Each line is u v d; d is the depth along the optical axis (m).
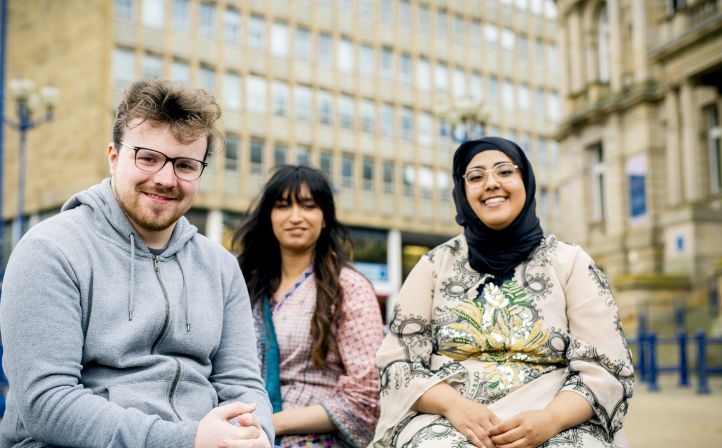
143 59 33.31
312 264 4.08
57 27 34.47
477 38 46.72
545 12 50.44
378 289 40.59
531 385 3.14
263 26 37.12
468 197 3.41
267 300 4.00
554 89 50.50
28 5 36.03
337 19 40.06
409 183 42.41
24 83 17.78
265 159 36.59
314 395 3.73
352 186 40.03
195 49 34.66
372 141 40.97
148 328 2.56
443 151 44.06
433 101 43.94
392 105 42.09
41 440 2.37
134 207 2.60
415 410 3.21
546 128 49.84
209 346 2.74
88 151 32.50
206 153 2.74
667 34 26.11
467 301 3.36
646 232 26.19
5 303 2.38
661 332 19.58
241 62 36.09
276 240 4.19
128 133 2.60
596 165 30.11
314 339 3.78
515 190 3.34
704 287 23.20
